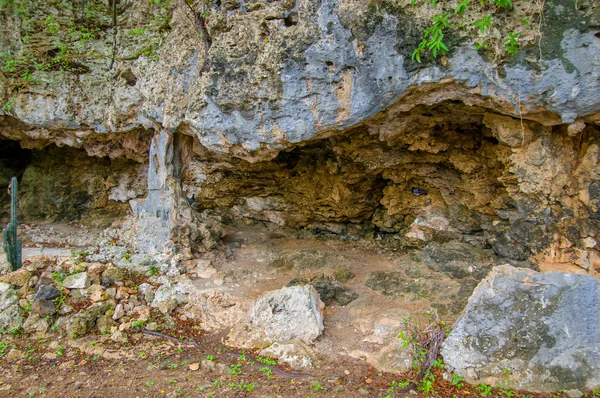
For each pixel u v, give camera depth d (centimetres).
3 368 459
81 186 871
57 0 639
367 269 669
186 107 568
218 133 544
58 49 657
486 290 446
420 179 698
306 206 821
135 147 750
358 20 436
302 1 462
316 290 577
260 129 516
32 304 536
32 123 675
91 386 431
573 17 385
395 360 459
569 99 410
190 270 645
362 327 523
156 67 612
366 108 466
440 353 456
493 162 580
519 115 448
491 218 636
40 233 786
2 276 569
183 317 561
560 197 504
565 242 495
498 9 404
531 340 424
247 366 466
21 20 646
